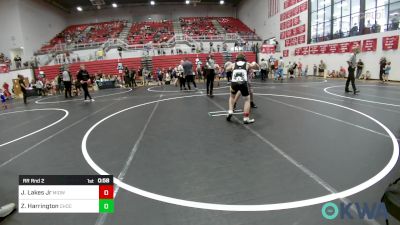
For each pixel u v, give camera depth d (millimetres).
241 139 5133
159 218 2688
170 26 38500
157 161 4223
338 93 10938
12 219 2816
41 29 31562
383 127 5625
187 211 2789
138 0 37625
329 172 3549
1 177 3943
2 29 27500
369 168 3625
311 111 7445
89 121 7734
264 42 32500
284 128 5785
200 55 28094
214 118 7090
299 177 3438
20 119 9172
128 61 27469
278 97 10320
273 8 29703
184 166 3969
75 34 36094
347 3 18859
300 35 24500
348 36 19031
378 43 16547
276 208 2771
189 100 10711
